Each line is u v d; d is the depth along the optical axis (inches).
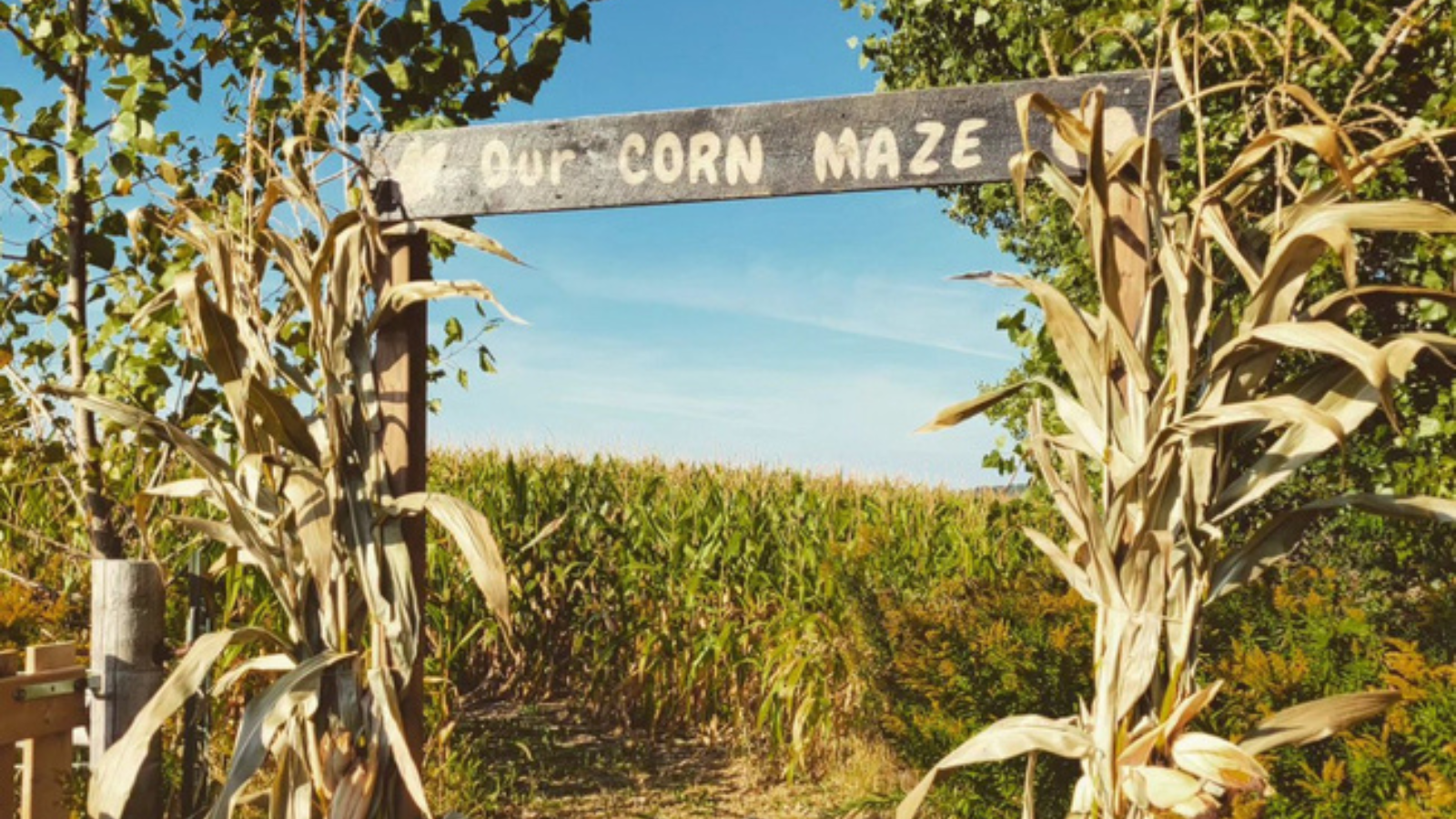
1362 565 218.4
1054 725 116.2
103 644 140.0
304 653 134.4
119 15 180.1
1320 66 187.3
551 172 142.9
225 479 134.8
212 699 176.9
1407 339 103.0
